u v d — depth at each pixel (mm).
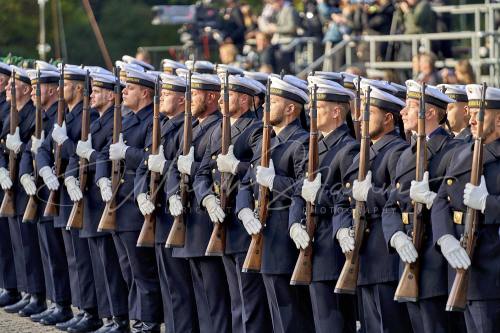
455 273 30109
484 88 29719
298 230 33219
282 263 34312
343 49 66875
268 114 34250
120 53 78500
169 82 38344
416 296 30844
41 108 42656
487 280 30000
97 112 42219
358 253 32219
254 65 67375
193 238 36844
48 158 42406
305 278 33281
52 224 43156
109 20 78500
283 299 34594
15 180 44781
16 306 46156
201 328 37688
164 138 38188
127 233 39281
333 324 33500
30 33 77000
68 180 40781
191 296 38344
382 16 66312
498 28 68062
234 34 72562
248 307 35875
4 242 46812
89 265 42031
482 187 29781
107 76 41219
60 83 41438
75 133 42062
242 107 36719
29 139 44469
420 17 64312
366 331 33281
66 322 42781
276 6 71188
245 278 35719
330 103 33938
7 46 76562
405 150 31906
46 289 44406
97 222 40688
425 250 30969
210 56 71750
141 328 39906
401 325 32469
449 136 32031
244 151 36156
